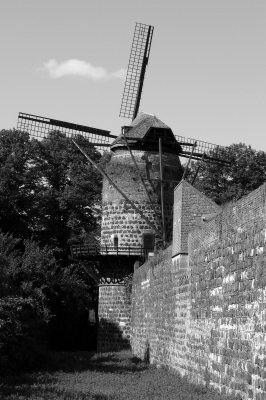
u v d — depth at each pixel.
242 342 22.53
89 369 38.78
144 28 63.16
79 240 71.56
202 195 33.09
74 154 77.81
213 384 26.08
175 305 34.75
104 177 57.78
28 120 59.75
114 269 56.47
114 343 55.91
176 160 57.50
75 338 61.09
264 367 20.25
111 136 60.69
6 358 36.44
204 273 28.27
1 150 72.44
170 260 36.47
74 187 72.94
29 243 49.84
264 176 63.28
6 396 27.58
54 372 37.25
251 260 21.95
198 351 28.92
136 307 50.97
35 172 72.44
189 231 32.25
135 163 55.19
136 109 62.59
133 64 62.97
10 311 35.97
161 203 54.69
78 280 58.03
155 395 26.81
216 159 60.75
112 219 56.38
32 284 45.97
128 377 34.16
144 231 55.47
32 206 69.38
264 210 20.95
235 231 23.91
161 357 38.81
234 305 23.59
